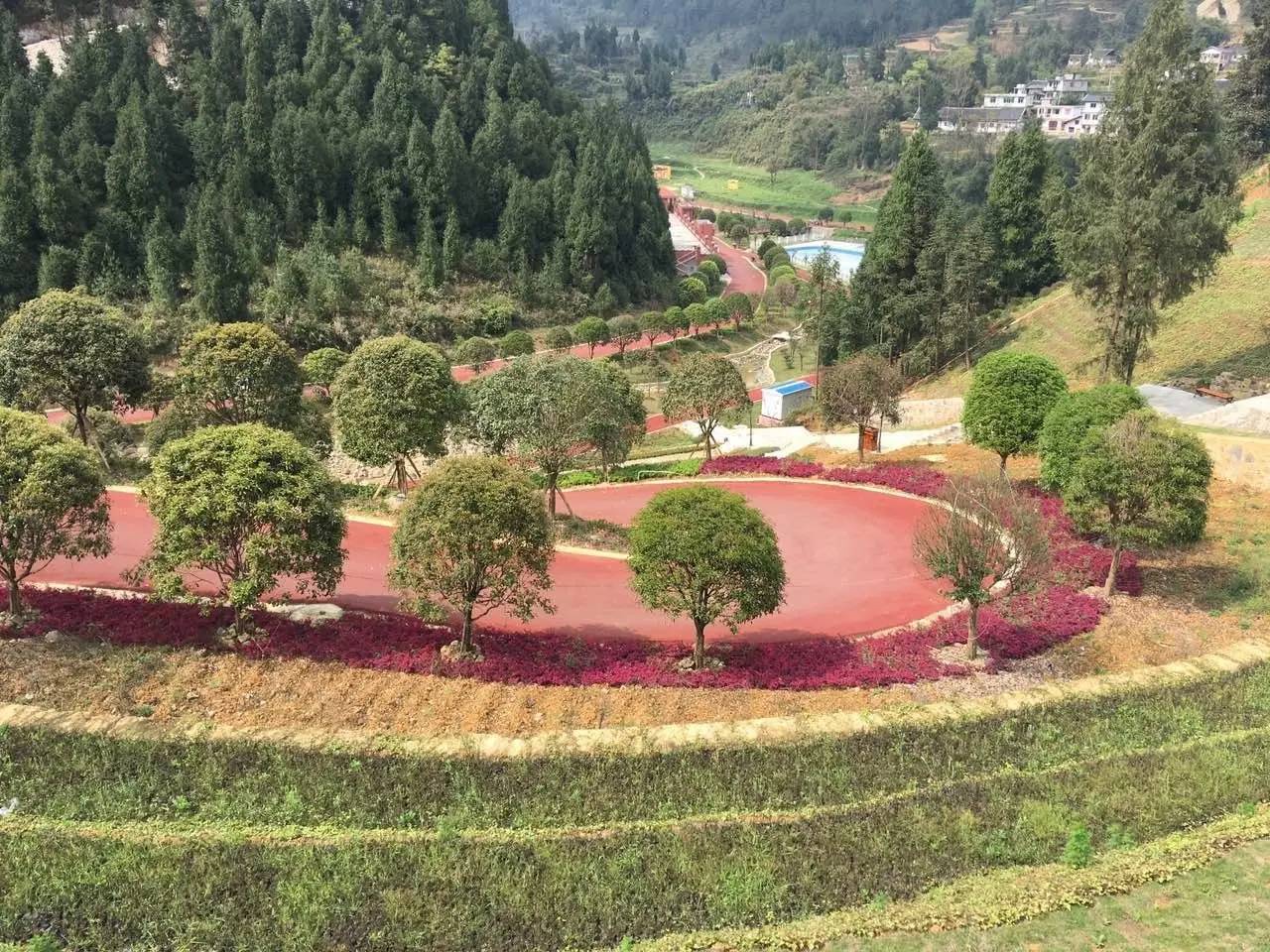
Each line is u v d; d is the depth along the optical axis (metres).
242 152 74.69
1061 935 13.28
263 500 21.55
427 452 34.78
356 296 69.31
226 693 20.61
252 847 15.72
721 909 14.24
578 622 26.09
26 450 22.19
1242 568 27.06
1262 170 61.47
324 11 87.25
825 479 40.03
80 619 23.09
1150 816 16.17
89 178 68.00
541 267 84.19
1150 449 24.48
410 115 82.62
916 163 61.31
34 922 13.98
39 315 37.22
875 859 15.38
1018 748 19.02
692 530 21.67
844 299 63.84
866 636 25.47
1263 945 12.77
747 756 18.80
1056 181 62.75
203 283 61.75
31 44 88.31
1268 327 43.50
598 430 34.44
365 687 21.03
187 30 84.31
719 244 146.62
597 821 16.78
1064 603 25.94
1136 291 37.47
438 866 15.23
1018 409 33.72
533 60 104.44
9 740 18.50
